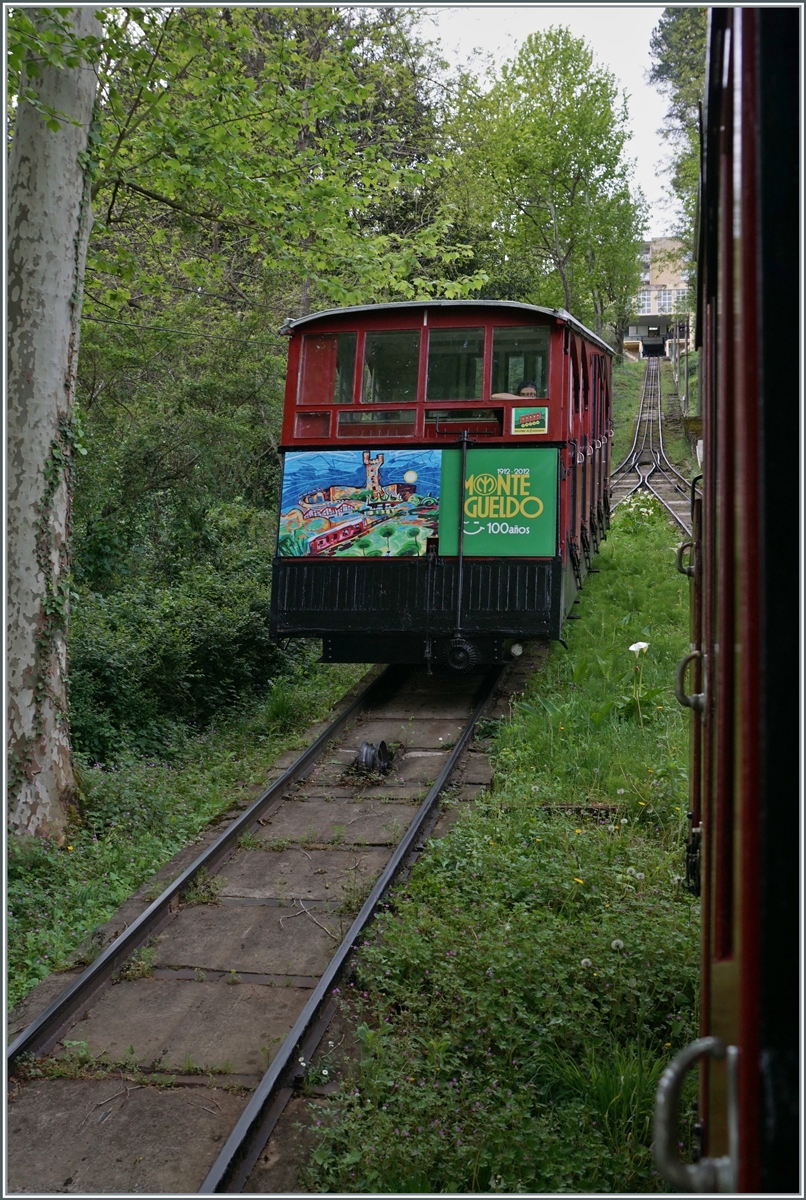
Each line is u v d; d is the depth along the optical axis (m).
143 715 10.57
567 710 9.31
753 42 1.42
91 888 6.75
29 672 7.68
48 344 7.69
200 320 17.44
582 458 11.36
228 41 9.58
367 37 19.81
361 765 8.76
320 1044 4.76
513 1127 3.95
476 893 6.18
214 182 9.80
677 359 60.12
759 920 1.27
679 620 13.08
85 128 7.80
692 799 4.50
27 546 7.66
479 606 9.49
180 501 16.59
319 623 9.86
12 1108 4.38
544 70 31.73
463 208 23.38
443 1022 4.82
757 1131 1.25
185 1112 4.28
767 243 1.34
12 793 7.54
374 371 10.01
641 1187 3.68
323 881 6.67
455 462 9.67
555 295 36.16
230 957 5.70
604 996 4.89
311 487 10.02
